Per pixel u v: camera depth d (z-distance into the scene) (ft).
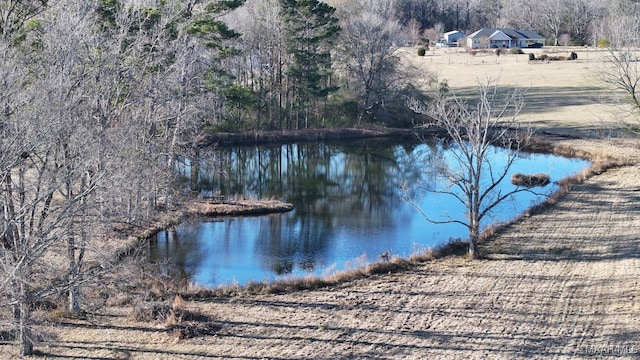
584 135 169.17
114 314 67.41
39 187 53.62
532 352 58.44
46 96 56.39
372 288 75.87
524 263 82.58
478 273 79.66
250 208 115.44
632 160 140.97
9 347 59.57
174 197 112.98
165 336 62.49
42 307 66.95
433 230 103.40
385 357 58.18
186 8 116.88
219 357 58.23
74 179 59.77
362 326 65.10
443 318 66.64
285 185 138.51
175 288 75.36
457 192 126.11
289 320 66.85
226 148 171.12
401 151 171.63
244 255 91.91
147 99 97.30
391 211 116.78
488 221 104.22
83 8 78.07
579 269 79.56
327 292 74.90
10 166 48.98
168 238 99.50
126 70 88.69
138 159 73.72
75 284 55.77
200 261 89.10
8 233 57.41
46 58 63.77
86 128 59.41
